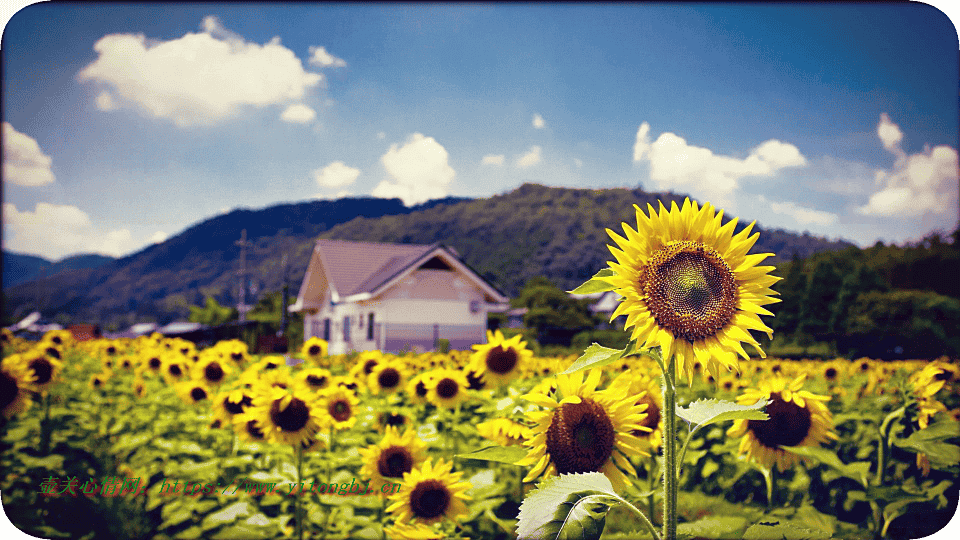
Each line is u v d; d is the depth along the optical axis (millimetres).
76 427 4434
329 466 3244
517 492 2676
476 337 19500
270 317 31844
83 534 2873
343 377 4094
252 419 3172
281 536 2691
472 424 3600
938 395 3541
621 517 2389
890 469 3377
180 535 2684
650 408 2311
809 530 1498
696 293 1334
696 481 3256
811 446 2502
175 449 3633
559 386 1746
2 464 3328
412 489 2363
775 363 6188
